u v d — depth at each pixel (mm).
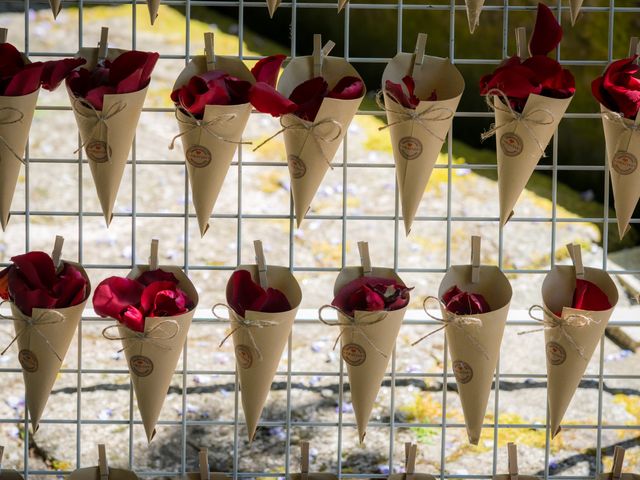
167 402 2896
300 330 3324
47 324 1727
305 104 1717
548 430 2018
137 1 1932
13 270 1765
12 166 1766
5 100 1683
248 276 1777
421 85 1812
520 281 3631
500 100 1736
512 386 2996
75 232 3918
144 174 4363
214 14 5551
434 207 4082
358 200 4199
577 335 1769
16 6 5602
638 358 3139
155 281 1829
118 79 1725
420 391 2957
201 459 1954
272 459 2652
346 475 2004
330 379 3045
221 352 3197
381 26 4609
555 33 1792
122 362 3107
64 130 4688
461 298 1769
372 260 3773
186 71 1784
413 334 3285
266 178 4363
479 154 4422
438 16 4367
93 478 1930
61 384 2963
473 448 2676
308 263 3768
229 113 1697
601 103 1755
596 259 3736
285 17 5160
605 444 2678
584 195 4105
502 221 1852
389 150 4457
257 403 1826
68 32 5336
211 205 1816
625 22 3738
